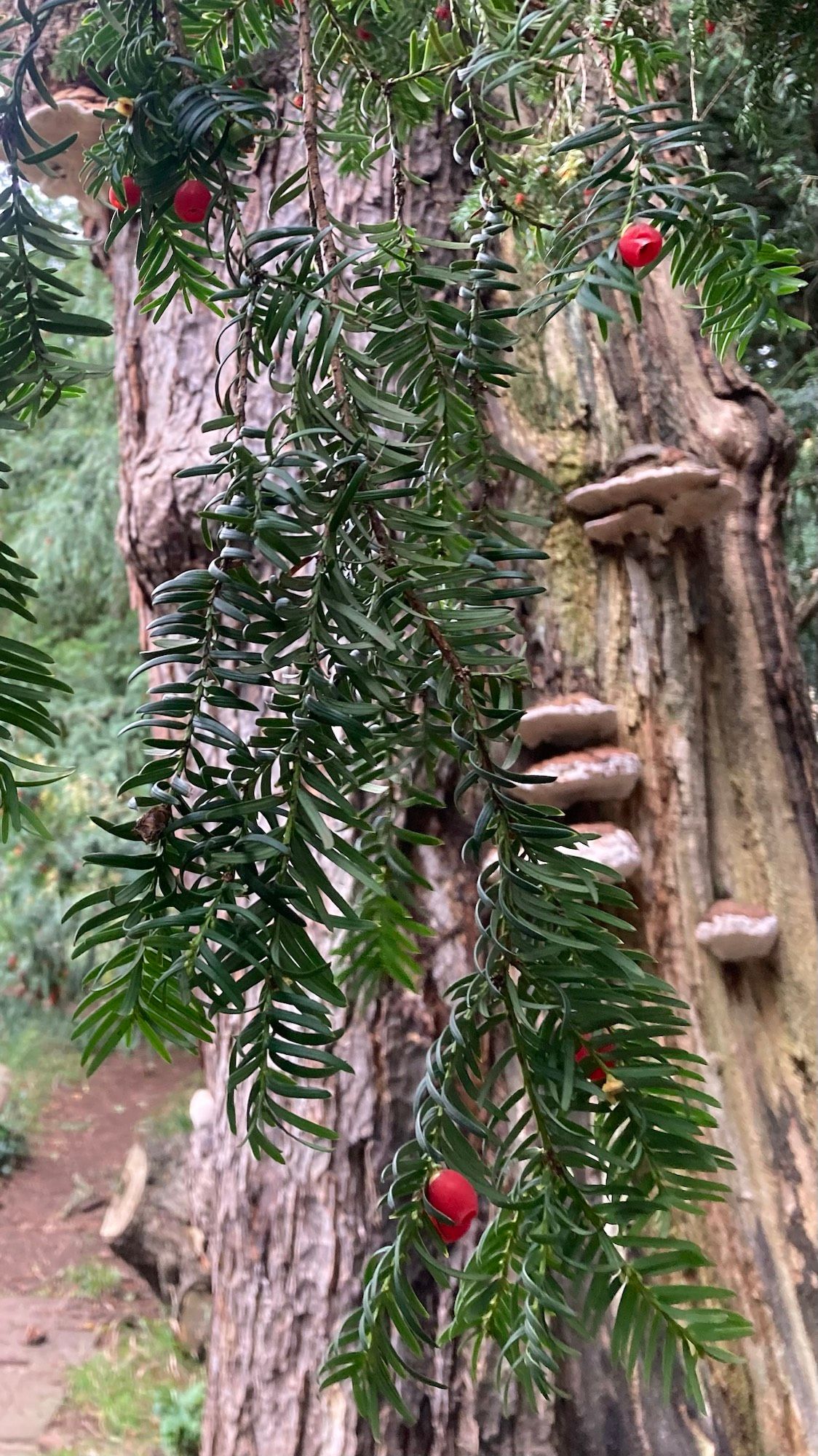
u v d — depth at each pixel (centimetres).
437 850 68
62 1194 201
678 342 81
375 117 32
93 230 95
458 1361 63
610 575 72
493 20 27
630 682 71
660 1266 20
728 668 75
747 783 73
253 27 30
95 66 26
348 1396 68
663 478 67
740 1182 63
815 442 104
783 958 70
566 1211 19
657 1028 19
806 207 75
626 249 21
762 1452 58
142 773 17
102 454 211
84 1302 162
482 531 28
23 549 222
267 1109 17
